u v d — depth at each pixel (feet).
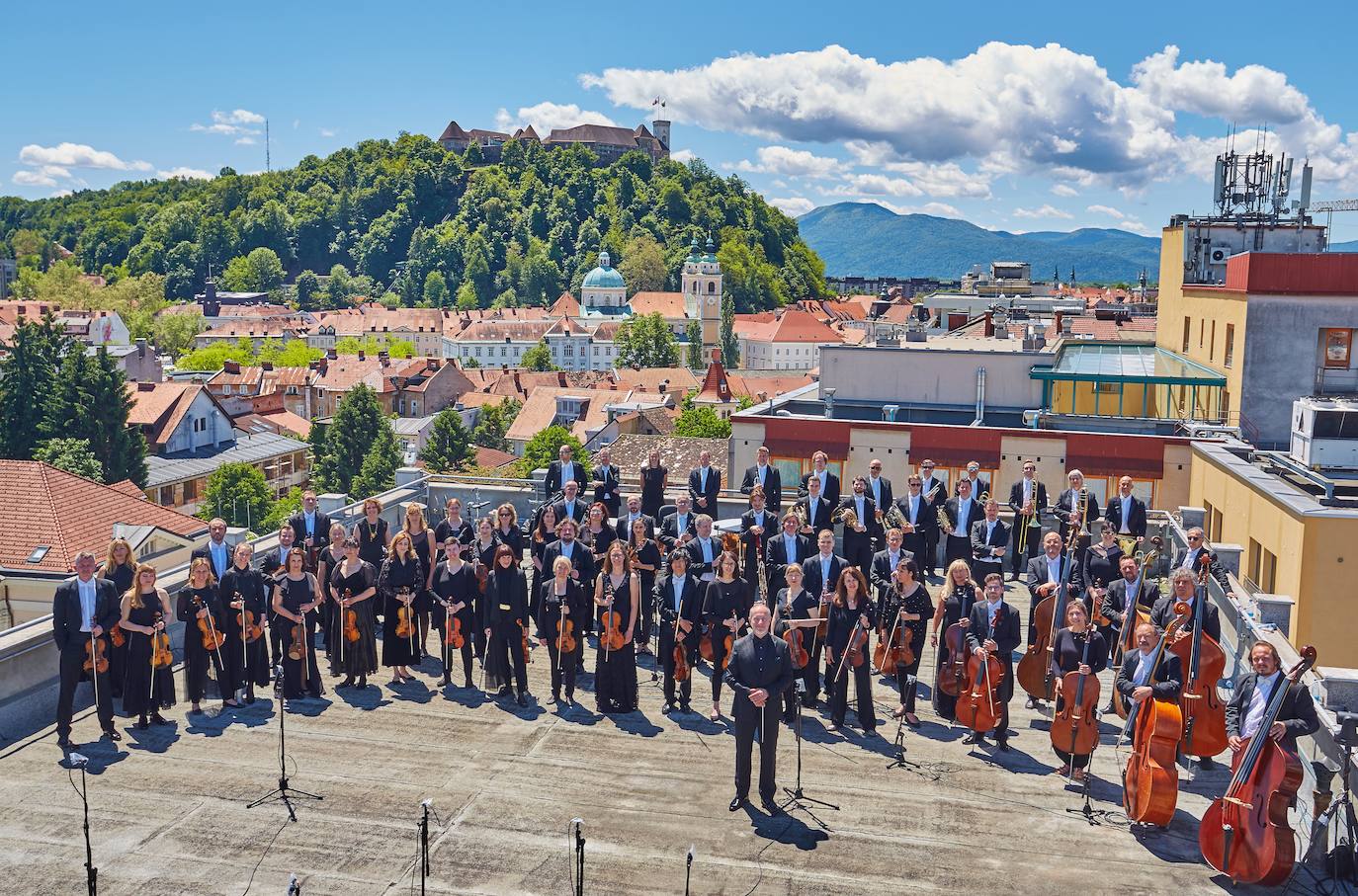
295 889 31.14
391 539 53.26
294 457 333.42
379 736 44.78
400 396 533.96
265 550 59.62
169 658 45.55
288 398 456.86
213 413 309.42
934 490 64.18
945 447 96.84
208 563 47.42
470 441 406.62
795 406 119.24
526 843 36.17
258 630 48.06
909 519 63.21
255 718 46.55
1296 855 35.35
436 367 557.33
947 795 40.09
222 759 42.39
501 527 56.08
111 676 44.55
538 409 471.62
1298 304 94.73
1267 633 45.98
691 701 49.37
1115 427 105.29
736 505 81.35
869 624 45.93
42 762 41.98
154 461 289.12
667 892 33.37
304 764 42.01
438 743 44.16
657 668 54.08
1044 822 38.09
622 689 47.44
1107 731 45.91
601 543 57.06
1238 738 35.40
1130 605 48.57
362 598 50.06
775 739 38.88
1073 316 237.04
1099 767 42.52
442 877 34.01
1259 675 35.73
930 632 58.23
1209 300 108.88
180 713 47.11
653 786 40.50
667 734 45.50
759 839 36.70
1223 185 132.57
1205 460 85.71
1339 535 62.69
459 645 50.01
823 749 44.19
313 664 49.08
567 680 48.65
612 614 46.98
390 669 53.26
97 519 107.24
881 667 46.83
